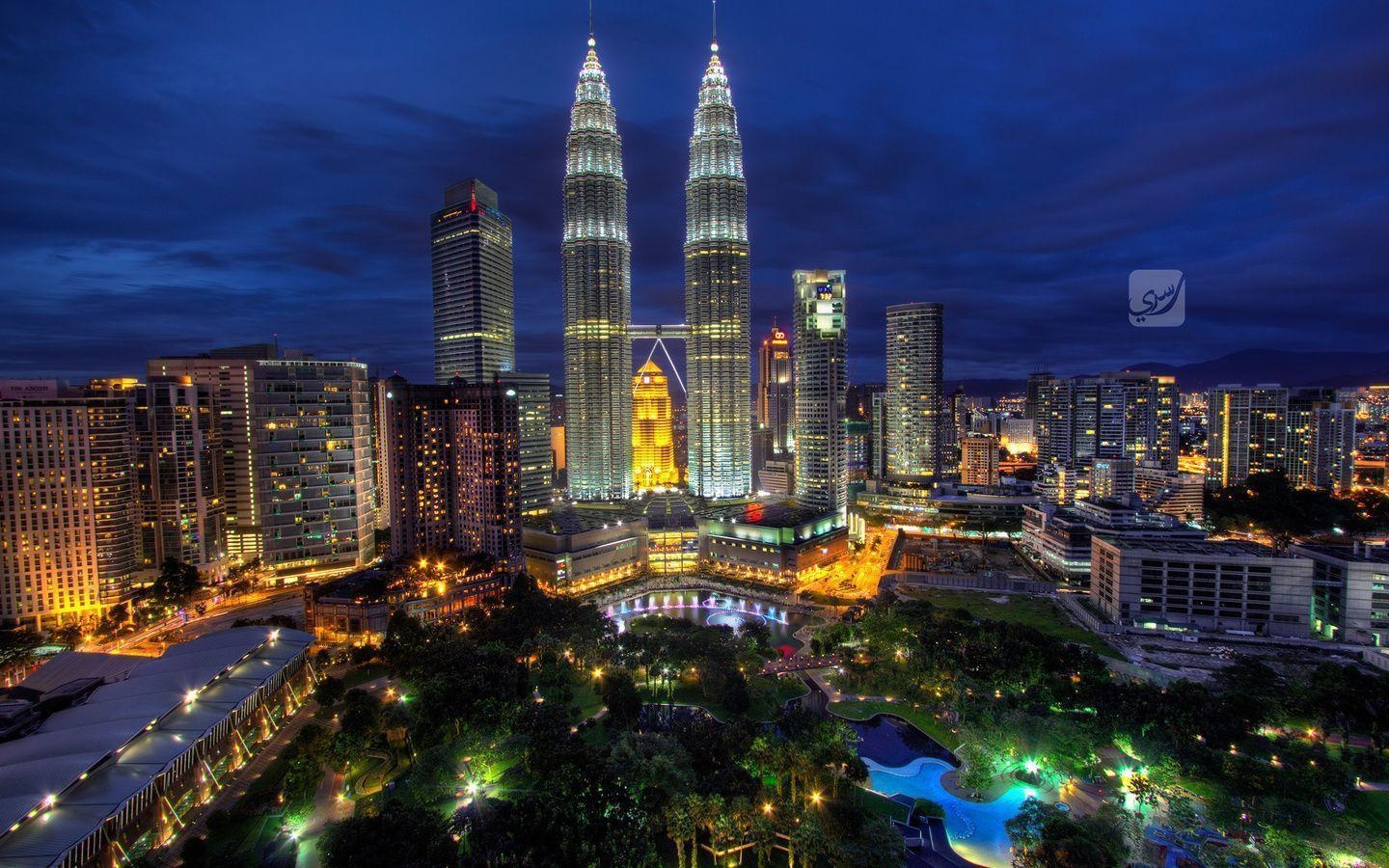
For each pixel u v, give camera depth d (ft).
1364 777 520.42
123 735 501.56
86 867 411.75
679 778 461.37
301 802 495.00
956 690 613.93
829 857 412.36
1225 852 413.18
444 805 504.84
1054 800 513.04
